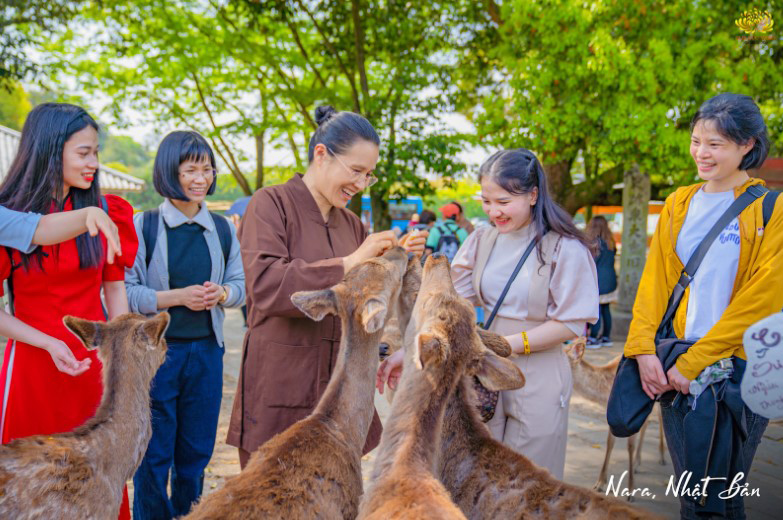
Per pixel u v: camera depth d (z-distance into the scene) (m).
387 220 12.78
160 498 3.42
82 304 2.95
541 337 2.93
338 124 2.89
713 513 2.69
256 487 2.16
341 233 3.18
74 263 2.86
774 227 2.69
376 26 12.20
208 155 3.61
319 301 2.59
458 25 12.66
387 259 2.79
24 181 2.73
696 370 2.71
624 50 8.89
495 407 3.02
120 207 3.15
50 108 2.78
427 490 2.05
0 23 10.94
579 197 11.42
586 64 8.98
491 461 2.46
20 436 2.78
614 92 9.20
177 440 3.58
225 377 7.65
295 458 2.31
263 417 2.94
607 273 9.62
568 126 9.26
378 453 2.35
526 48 10.08
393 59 12.49
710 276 2.82
